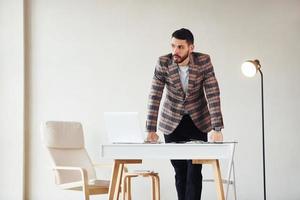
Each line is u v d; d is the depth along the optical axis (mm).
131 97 5785
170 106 4117
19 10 5773
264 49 5738
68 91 5828
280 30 5738
